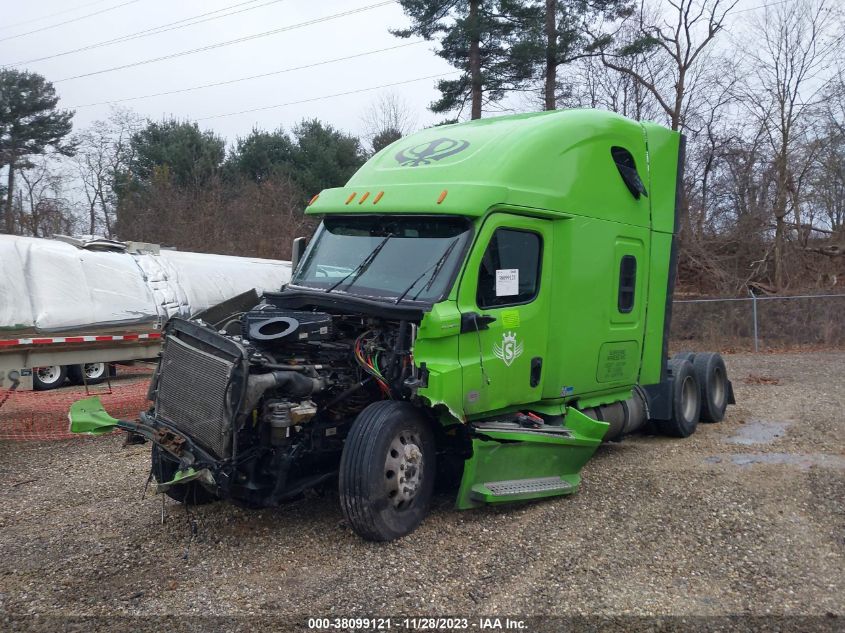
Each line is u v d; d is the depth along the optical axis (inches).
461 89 1019.3
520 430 245.3
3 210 1631.4
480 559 204.8
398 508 220.4
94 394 501.7
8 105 1688.0
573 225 270.2
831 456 311.7
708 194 1106.7
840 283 988.6
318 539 220.5
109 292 509.7
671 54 1067.9
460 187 237.0
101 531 232.5
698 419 372.5
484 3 995.3
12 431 393.1
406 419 219.1
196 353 213.6
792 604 179.8
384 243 249.0
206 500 254.4
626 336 305.7
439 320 218.1
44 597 185.8
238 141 1505.9
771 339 821.2
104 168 1632.6
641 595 184.1
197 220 1134.4
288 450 214.5
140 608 178.9
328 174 1433.3
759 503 250.1
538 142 260.8
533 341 257.8
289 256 1093.1
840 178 1028.5
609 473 289.3
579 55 1010.1
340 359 233.5
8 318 450.9
